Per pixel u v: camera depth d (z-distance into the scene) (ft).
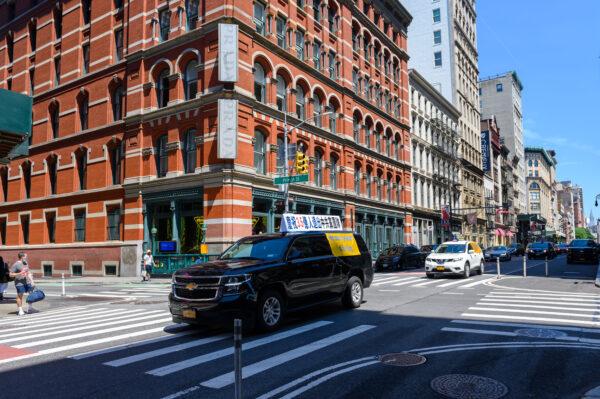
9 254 118.01
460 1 227.81
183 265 81.20
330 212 107.34
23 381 19.72
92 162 102.06
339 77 115.34
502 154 299.58
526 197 397.80
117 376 20.15
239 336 14.20
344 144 113.29
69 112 110.01
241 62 82.33
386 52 144.97
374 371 20.08
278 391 17.63
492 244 254.47
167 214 88.07
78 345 26.89
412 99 162.81
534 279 65.31
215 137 79.97
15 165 122.42
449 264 68.80
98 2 107.45
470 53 242.17
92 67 106.22
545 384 18.19
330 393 17.33
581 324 30.48
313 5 108.17
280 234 33.96
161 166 90.38
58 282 86.79
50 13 119.44
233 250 33.68
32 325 35.53
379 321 32.42
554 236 418.72
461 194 207.31
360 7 129.80
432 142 177.58
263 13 91.91
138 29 95.66
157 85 92.84
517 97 371.97
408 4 220.43
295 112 96.43
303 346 25.05
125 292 62.95
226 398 16.94
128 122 93.86
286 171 78.84
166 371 20.72
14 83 127.65
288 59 95.86
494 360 21.74
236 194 78.69
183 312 27.96
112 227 96.53
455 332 28.32
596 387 17.37
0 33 134.51
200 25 86.02
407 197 148.05
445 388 17.72
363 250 40.81
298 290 31.60
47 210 111.24
